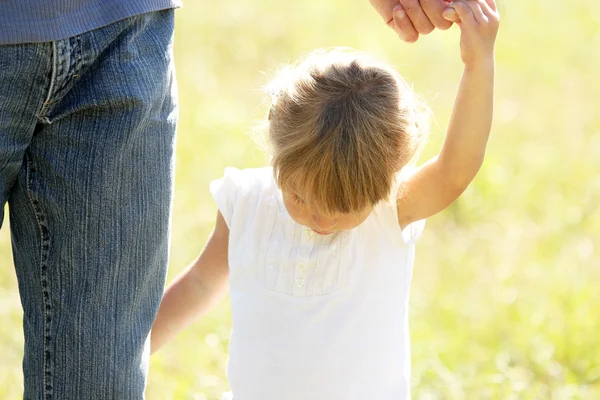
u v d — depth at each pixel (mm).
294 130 3805
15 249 3660
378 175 3766
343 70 3904
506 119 11516
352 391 4102
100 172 3465
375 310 4105
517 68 13531
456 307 7199
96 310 3561
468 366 6359
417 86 12367
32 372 3617
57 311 3570
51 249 3553
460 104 3949
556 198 9414
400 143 3871
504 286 7645
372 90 3863
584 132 11227
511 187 9586
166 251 3754
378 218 4102
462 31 3893
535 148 10703
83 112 3461
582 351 6656
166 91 3662
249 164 9578
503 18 15430
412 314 6980
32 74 3305
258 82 12297
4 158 3389
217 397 5859
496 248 8414
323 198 3746
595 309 7195
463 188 4051
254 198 4211
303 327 4082
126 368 3611
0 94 3289
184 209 8438
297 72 4016
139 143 3527
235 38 13781
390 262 4121
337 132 3734
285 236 4121
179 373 6086
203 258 4379
